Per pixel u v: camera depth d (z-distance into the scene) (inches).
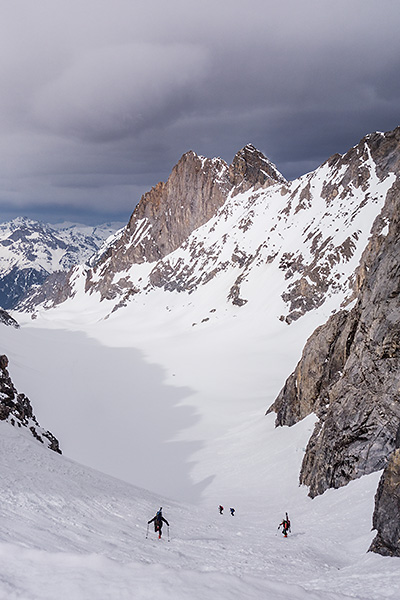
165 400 4136.3
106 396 4291.3
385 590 624.1
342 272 6107.3
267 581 529.3
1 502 863.1
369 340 1812.3
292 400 2655.0
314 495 1696.6
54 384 4463.6
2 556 488.1
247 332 6461.6
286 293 6658.5
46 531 721.6
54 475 1282.0
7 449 1398.9
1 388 2042.3
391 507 970.7
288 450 2300.7
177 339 7175.2
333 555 998.4
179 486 2234.3
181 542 946.1
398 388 1596.9
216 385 4512.8
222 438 3002.0
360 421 1657.2
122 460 2694.4
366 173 7249.0
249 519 1547.7
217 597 436.1
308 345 2591.0
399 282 1748.3
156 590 428.1
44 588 413.1
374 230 5103.3
